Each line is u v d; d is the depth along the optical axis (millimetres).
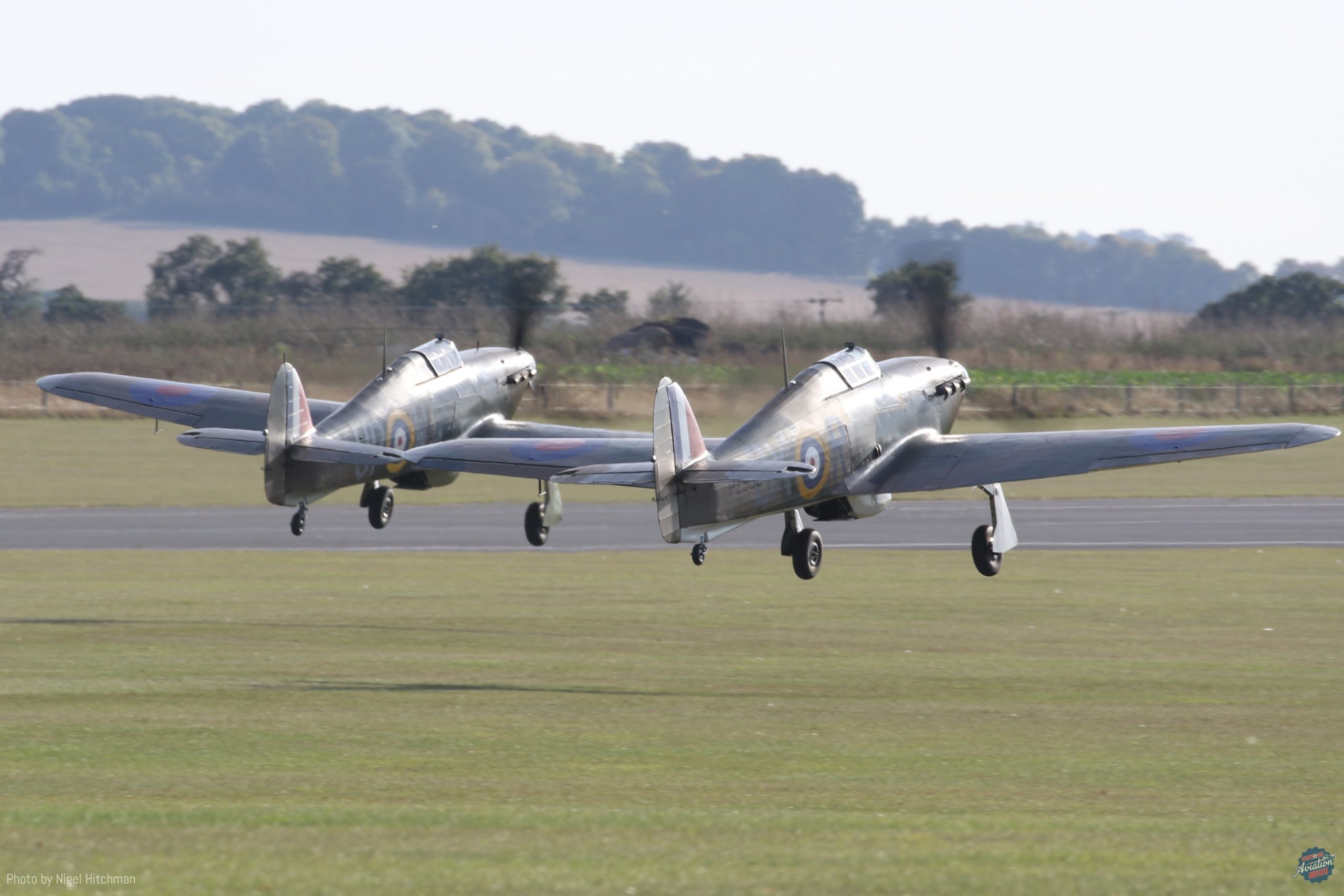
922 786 39250
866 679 56969
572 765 41406
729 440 64562
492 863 29828
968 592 83875
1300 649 64812
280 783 38562
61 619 71438
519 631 69188
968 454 72875
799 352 199625
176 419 95438
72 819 33250
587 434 91250
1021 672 58531
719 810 35875
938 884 28812
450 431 88375
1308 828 34094
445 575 90688
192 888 28000
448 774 40000
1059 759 42906
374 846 31047
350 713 48812
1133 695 53688
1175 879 29391
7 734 44531
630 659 61375
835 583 87812
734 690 54438
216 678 55625
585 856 30484
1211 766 42031
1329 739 46094
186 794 37094
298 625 70312
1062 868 30062
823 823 33812
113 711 48531
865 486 71562
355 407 80750
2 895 27484
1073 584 87000
